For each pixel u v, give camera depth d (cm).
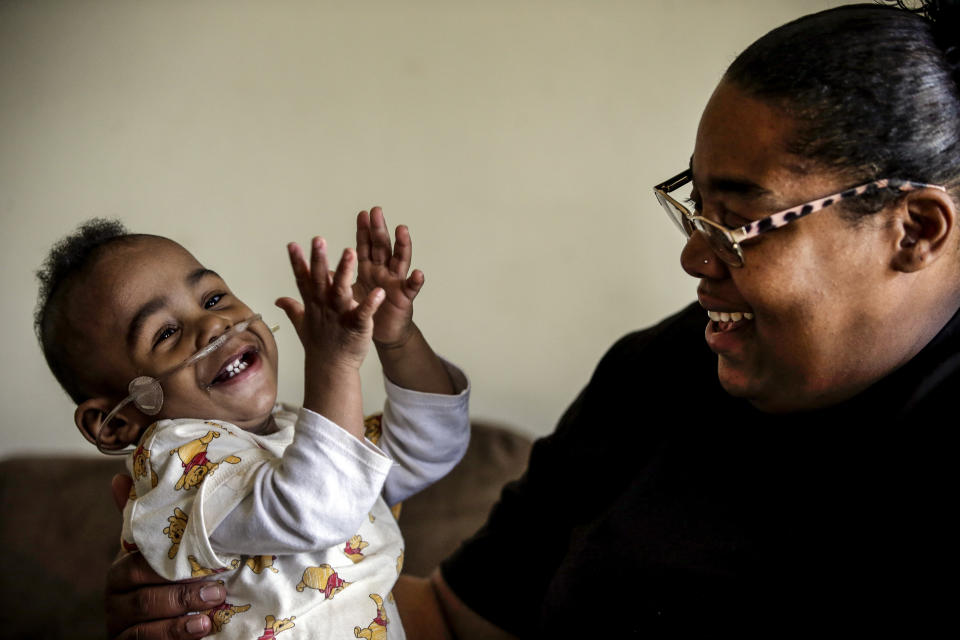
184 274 122
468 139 238
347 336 99
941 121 85
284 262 248
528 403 247
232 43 239
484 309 245
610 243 236
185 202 247
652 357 126
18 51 240
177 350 117
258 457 108
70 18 239
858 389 97
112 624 112
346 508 101
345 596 110
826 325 90
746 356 98
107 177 246
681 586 106
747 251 90
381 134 240
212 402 117
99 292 119
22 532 215
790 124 86
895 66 85
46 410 253
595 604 113
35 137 244
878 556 94
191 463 109
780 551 101
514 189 238
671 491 113
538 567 133
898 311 90
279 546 102
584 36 228
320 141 242
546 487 134
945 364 93
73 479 225
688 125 227
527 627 132
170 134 244
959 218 87
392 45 236
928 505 91
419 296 246
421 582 147
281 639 106
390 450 126
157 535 107
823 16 91
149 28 239
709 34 222
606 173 233
